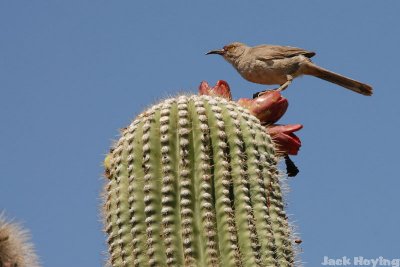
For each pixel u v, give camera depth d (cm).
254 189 986
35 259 861
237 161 989
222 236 948
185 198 966
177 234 954
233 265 932
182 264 942
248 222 955
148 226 961
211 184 974
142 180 987
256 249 948
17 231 866
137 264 954
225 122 1014
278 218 991
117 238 978
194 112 1021
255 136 1020
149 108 1059
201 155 988
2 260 834
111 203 998
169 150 998
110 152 1068
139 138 1014
